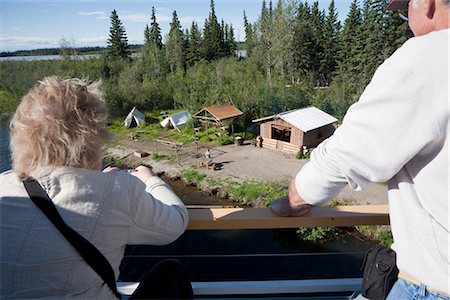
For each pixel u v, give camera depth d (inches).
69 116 39.0
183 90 1373.0
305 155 769.6
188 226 55.7
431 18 35.7
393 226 39.3
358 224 55.3
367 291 48.8
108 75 1614.2
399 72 32.6
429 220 35.1
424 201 35.4
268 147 845.2
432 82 31.2
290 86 1200.8
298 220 54.5
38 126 38.0
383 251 48.2
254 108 1040.8
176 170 756.6
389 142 33.2
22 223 35.8
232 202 624.1
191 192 671.8
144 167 59.4
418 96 31.6
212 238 514.0
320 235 476.1
